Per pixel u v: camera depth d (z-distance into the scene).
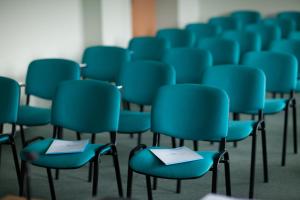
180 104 2.90
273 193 3.29
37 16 5.07
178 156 2.68
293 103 4.02
